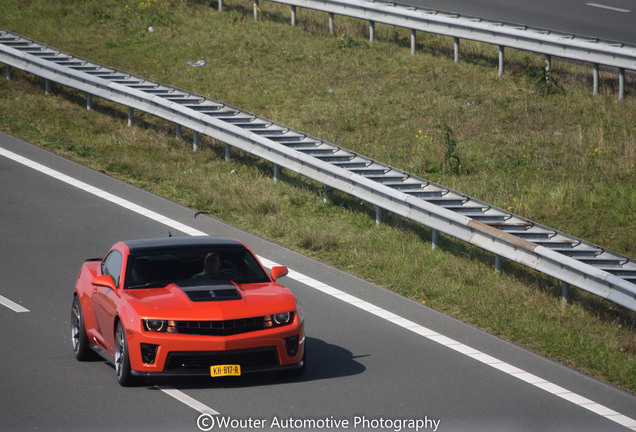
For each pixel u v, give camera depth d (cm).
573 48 8219
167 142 7862
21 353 3609
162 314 3109
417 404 3114
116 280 3453
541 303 4594
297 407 3027
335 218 6206
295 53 10094
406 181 6228
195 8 11738
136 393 3130
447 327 4162
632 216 6100
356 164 6538
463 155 7350
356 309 4412
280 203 6400
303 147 6956
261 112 8600
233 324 3136
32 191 6488
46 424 2791
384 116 8306
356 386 3300
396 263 5194
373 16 9962
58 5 11906
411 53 9788
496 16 10756
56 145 7656
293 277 4928
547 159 7144
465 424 2914
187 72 9706
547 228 5253
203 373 3103
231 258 3600
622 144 7250
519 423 2948
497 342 3966
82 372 3394
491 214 5591
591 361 3753
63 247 5309
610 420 3034
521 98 8406
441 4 11688
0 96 8938
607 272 4706
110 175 7019
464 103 8450
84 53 10338
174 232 5681
